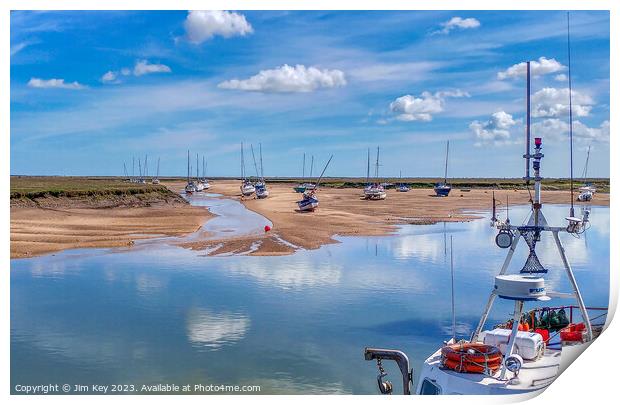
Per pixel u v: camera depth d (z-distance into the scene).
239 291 37.84
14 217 71.31
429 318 31.75
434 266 47.41
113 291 37.66
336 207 106.69
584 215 15.65
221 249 56.03
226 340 27.55
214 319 31.22
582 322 18.02
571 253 50.91
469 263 48.56
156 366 24.25
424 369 16.17
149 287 39.06
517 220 71.44
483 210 101.56
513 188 172.75
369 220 84.44
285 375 23.56
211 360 24.80
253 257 51.78
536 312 19.17
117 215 81.12
